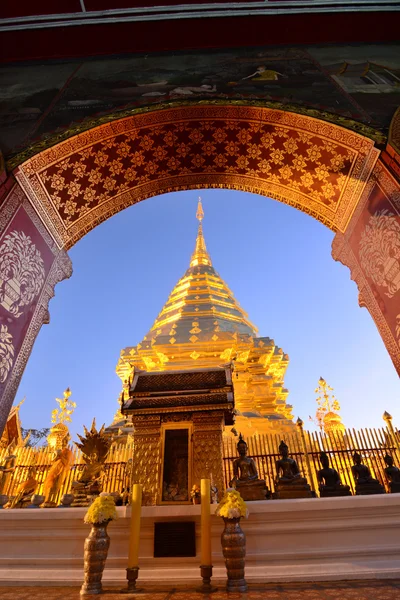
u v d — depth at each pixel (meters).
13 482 9.95
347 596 3.08
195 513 4.53
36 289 6.68
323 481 5.97
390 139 6.53
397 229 6.38
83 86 7.99
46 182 7.13
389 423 9.89
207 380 5.90
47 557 4.44
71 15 8.21
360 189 7.45
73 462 10.38
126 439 13.13
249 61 8.54
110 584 4.13
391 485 5.79
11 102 7.49
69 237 8.02
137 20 8.28
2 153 6.29
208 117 7.84
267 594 3.27
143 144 8.14
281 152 8.31
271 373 21.80
